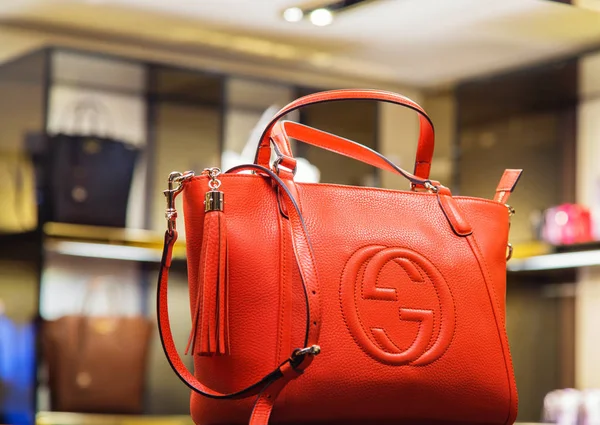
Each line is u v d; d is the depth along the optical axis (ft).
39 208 9.61
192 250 3.16
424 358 3.23
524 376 10.93
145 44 10.91
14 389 9.61
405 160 12.55
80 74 10.15
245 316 3.08
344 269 3.19
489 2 8.79
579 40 10.07
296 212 3.11
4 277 9.73
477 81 10.69
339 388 3.11
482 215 3.55
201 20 9.84
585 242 9.28
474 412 3.36
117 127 10.66
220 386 3.09
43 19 9.99
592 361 10.34
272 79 10.30
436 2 8.81
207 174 3.16
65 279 10.09
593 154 10.50
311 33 10.23
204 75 10.04
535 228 10.25
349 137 11.21
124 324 9.99
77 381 9.75
